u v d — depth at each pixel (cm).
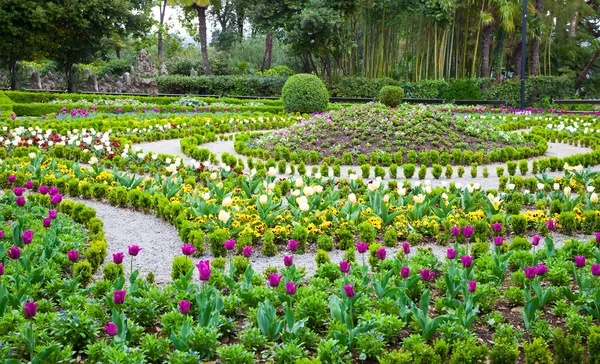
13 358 407
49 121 1803
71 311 450
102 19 3284
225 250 695
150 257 695
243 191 942
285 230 735
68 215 816
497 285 560
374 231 731
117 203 930
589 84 4272
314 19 3212
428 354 401
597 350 413
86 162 1288
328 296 514
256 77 3544
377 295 509
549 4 3819
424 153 1348
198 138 1656
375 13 3453
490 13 3422
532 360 403
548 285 565
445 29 3400
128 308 477
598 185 1043
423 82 3409
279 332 443
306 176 1038
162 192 930
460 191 946
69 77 3503
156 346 414
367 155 1422
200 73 4344
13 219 783
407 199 833
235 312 500
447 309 504
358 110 1692
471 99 3409
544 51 4062
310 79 2425
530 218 805
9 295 472
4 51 3155
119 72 4291
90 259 618
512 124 2100
